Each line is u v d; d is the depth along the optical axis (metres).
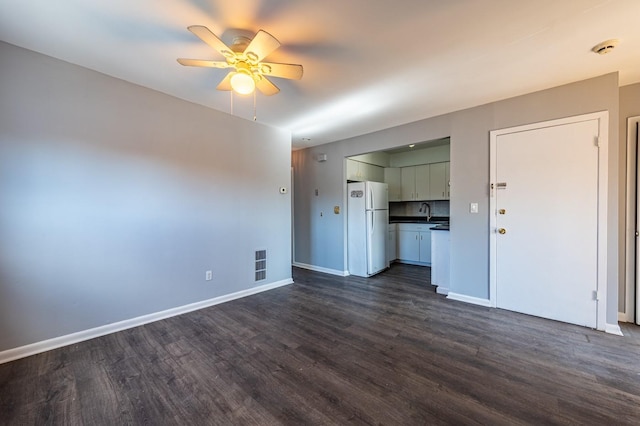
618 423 1.52
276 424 1.54
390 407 1.66
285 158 4.36
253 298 3.71
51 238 2.33
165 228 3.02
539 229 2.97
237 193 3.73
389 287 4.21
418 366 2.08
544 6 1.68
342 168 4.93
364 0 1.62
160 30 1.94
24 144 2.20
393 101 3.17
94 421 1.56
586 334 2.58
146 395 1.77
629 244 2.83
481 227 3.35
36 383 1.88
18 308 2.19
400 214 6.66
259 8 1.69
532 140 2.98
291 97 3.05
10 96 2.13
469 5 1.67
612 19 1.80
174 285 3.10
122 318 2.72
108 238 2.63
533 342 2.43
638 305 2.78
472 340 2.48
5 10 1.72
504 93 2.99
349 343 2.44
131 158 2.77
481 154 3.32
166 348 2.36
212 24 1.85
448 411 1.62
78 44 2.12
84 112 2.47
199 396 1.76
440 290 3.90
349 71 2.48
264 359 2.19
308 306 3.39
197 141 3.28
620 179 2.85
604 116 2.61
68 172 2.40
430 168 5.93
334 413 1.61
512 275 3.15
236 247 3.72
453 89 2.87
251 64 2.00
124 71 2.54
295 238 5.78
